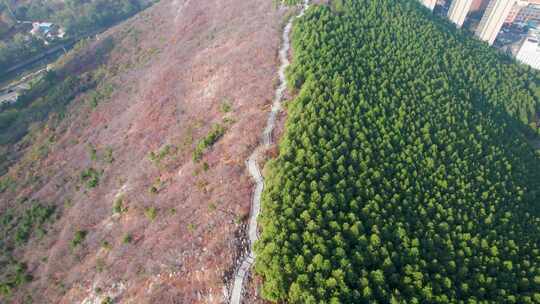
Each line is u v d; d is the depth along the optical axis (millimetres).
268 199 54938
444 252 55281
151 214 70000
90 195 90312
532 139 107375
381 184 60812
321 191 56281
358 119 71375
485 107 101750
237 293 49281
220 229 57500
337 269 46781
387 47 100500
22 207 95375
